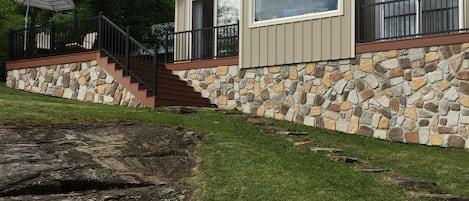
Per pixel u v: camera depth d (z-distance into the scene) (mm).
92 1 24906
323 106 10898
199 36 13742
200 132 7727
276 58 11594
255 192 5453
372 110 10289
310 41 11180
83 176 5387
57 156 5941
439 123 9570
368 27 11219
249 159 6480
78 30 13383
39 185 5074
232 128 8789
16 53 14273
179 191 5387
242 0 12195
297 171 6324
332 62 10883
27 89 13789
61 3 17078
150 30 25469
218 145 7039
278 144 7984
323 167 6824
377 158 8016
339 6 10859
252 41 11977
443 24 10484
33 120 7477
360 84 10477
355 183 6227
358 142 9430
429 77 9711
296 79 11312
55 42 13656
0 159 5602
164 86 11906
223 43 13250
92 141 6770
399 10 11008
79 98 12648
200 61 12688
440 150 9086
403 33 10914
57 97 12836
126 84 11766
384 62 10227
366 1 11289
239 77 12094
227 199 5254
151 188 5414
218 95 12352
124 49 12219
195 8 13969
